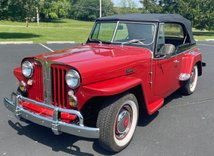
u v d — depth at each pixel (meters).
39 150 4.14
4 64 9.96
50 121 3.83
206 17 32.50
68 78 3.78
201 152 4.19
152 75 4.86
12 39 18.47
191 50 6.72
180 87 6.50
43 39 19.09
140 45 4.98
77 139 4.48
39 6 21.67
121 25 5.21
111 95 3.82
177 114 5.67
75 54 4.34
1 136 4.54
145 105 4.70
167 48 5.21
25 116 4.12
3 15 20.22
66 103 3.96
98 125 3.90
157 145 4.37
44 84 4.12
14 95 4.31
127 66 4.29
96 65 3.95
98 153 4.11
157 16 5.32
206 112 5.84
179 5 33.66
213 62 11.64
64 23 55.66
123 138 4.21
